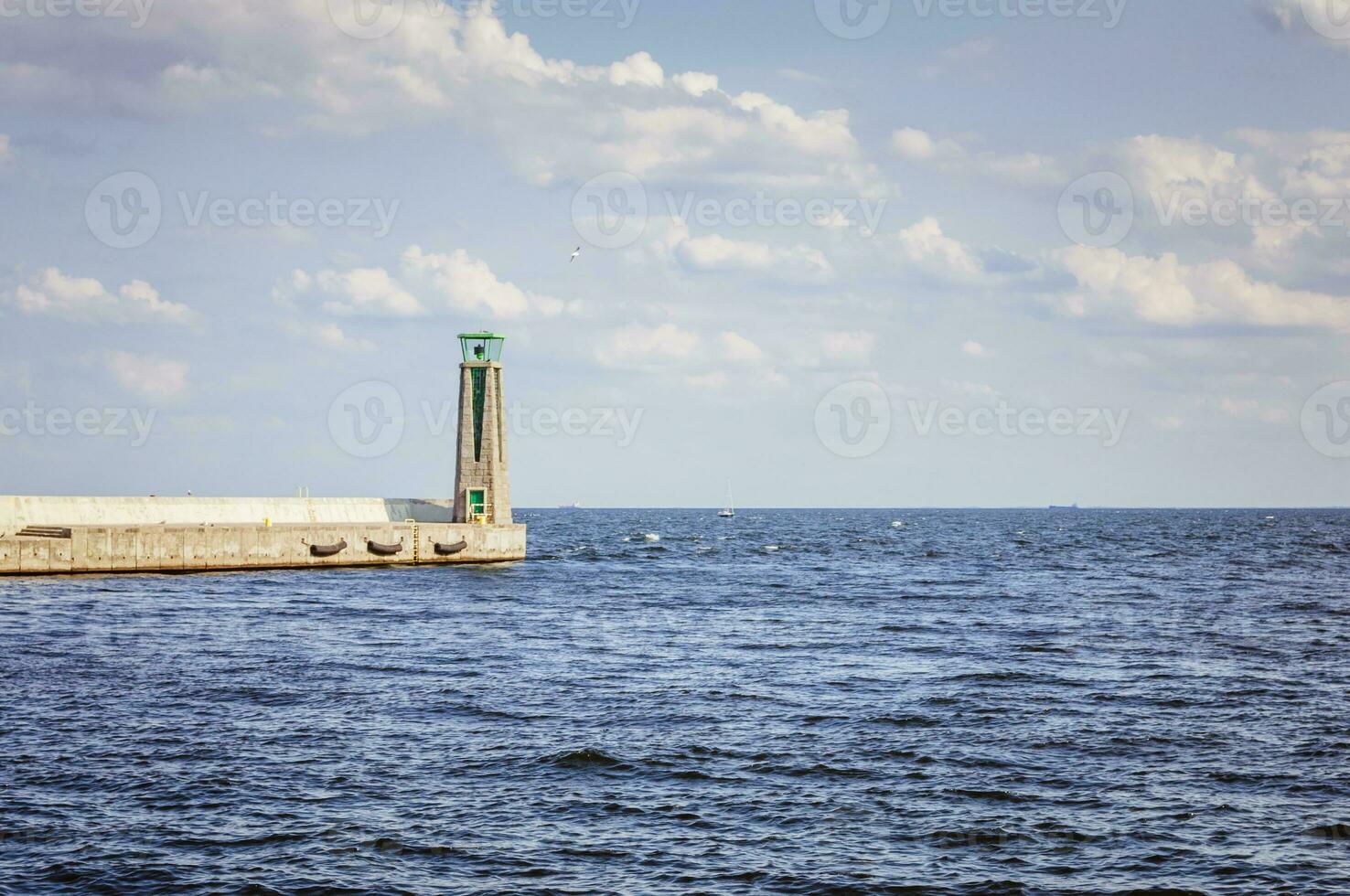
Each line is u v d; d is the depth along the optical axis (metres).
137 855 25.62
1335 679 46.62
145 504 93.81
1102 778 31.83
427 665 49.09
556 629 62.12
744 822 28.14
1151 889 24.12
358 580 90.56
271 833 27.05
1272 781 31.52
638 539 196.50
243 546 92.38
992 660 51.56
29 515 87.38
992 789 30.72
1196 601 80.94
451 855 25.86
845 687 44.72
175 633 56.88
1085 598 83.31
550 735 36.22
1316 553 150.62
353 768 32.31
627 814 28.67
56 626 57.94
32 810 28.31
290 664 48.59
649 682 45.50
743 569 116.19
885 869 25.16
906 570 116.25
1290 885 24.28
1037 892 23.95
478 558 108.25
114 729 36.22
